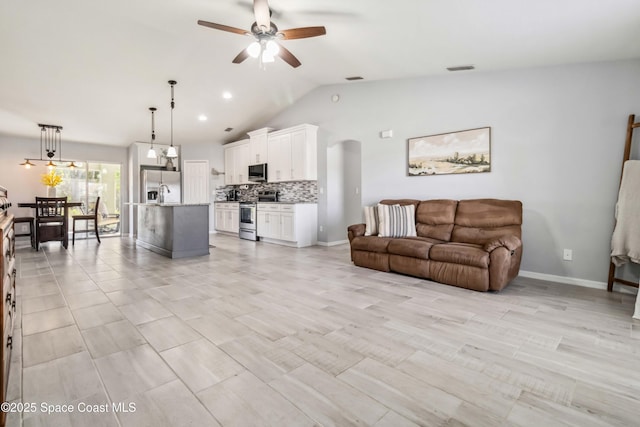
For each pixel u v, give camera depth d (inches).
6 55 156.0
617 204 121.8
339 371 69.1
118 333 87.6
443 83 170.6
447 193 169.9
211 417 54.5
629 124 120.8
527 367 71.1
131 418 54.2
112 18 136.3
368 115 205.2
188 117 259.3
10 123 235.3
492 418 54.7
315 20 123.6
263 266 171.9
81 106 217.3
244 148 301.6
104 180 315.9
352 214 270.2
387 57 153.6
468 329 90.6
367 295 121.0
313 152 242.2
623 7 88.7
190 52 170.6
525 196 146.6
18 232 263.0
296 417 54.6
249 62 185.5
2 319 50.7
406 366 71.2
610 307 108.1
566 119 136.3
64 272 157.2
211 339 84.1
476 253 124.7
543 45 119.8
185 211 197.8
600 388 63.6
